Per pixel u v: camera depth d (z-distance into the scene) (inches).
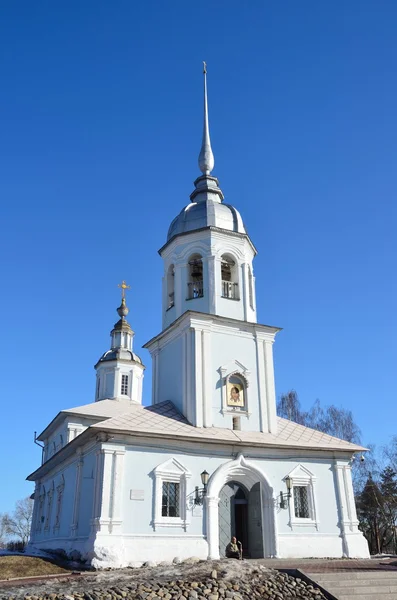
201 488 910.4
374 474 1827.0
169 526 861.8
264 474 961.5
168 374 1096.8
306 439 1042.7
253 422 1035.3
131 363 1804.9
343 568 732.0
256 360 1087.6
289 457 1004.6
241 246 1154.7
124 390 1781.5
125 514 837.2
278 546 927.0
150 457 890.1
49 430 1637.6
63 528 1053.2
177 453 914.1
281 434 1045.8
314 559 915.4
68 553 920.3
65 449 1058.7
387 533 1833.2
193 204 1213.1
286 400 1700.3
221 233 1139.3
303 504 994.1
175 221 1206.9
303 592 593.3
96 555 784.9
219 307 1084.5
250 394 1054.4
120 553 799.7
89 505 912.3
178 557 843.4
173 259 1160.8
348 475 1042.7
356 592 607.8
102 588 550.3
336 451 1042.7
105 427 863.1
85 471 974.4
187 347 1039.6
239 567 642.2
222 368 1040.2
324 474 1024.9
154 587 552.7
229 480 959.0
